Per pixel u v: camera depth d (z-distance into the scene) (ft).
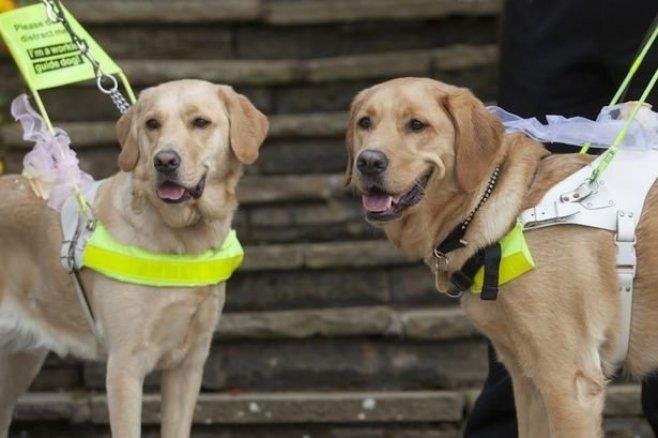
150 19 40.22
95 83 38.99
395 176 22.06
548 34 26.68
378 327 33.27
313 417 32.01
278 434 32.35
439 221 22.66
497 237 22.25
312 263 34.96
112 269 24.47
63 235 25.53
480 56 39.09
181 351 25.36
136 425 24.70
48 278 25.94
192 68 39.22
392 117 22.45
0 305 26.45
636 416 31.91
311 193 37.01
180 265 24.50
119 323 24.61
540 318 22.06
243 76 39.32
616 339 22.57
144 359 24.84
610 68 26.00
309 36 41.39
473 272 22.53
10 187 26.84
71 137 37.70
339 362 33.45
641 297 22.43
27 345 26.66
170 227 24.48
